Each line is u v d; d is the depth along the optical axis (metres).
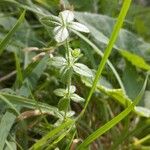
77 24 0.08
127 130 0.10
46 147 0.09
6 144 0.08
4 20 0.11
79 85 0.10
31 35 0.11
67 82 0.08
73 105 0.11
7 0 0.10
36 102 0.08
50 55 0.09
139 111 0.11
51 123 0.10
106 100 0.11
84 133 0.11
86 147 0.08
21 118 0.08
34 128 0.09
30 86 0.10
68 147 0.08
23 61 0.11
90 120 0.11
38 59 0.09
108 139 0.11
